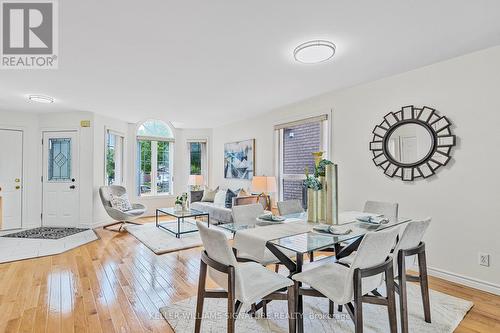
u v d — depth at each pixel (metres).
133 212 5.11
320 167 2.45
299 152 4.57
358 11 1.91
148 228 5.17
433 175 2.90
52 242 4.25
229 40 2.32
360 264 1.58
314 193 2.45
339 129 3.81
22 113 5.24
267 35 2.24
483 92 2.56
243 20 2.01
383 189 3.31
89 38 2.28
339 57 2.68
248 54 2.60
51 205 5.36
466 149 2.66
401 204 3.15
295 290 1.82
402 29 2.16
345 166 3.73
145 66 2.89
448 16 1.98
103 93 3.90
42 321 2.07
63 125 5.30
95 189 5.30
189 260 3.47
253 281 1.77
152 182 6.80
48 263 3.34
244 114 5.40
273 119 5.06
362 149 3.52
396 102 3.17
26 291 2.58
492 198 2.51
